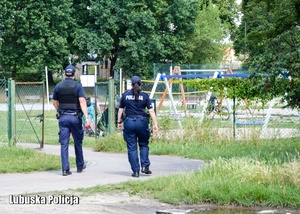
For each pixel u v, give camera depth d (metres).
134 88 16.52
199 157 20.55
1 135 27.08
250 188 12.88
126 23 80.38
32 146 24.44
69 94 16.78
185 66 68.88
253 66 17.78
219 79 23.95
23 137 27.97
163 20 84.81
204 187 13.18
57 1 78.75
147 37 81.38
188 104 38.03
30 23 77.50
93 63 95.75
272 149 20.31
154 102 27.30
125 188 14.23
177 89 54.31
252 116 26.33
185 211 12.14
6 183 14.95
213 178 13.85
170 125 25.50
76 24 82.88
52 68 78.50
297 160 15.42
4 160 18.66
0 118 38.09
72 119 16.70
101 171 17.41
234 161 15.04
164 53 82.94
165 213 11.90
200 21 89.88
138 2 81.81
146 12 79.62
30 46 76.56
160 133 24.16
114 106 26.83
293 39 17.92
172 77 31.41
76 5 83.50
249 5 20.92
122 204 12.66
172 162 19.45
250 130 23.88
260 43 19.09
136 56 79.81
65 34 80.69
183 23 85.12
